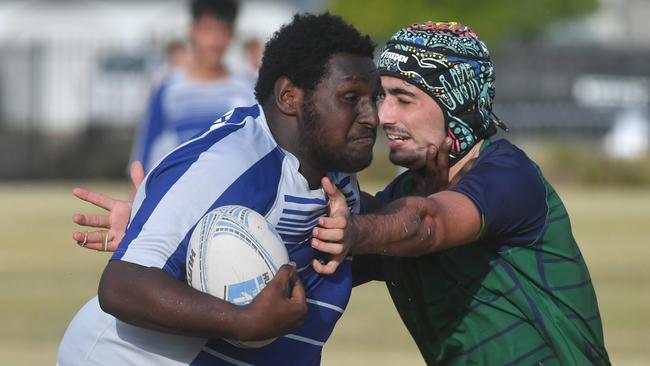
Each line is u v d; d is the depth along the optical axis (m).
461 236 14.16
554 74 109.19
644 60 110.00
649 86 105.50
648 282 37.69
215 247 12.61
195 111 31.38
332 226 13.01
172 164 13.11
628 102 104.44
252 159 13.20
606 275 39.19
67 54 100.69
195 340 13.45
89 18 141.25
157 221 12.79
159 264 12.66
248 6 135.25
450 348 15.34
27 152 85.12
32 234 50.41
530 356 14.90
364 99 13.41
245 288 12.53
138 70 96.31
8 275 39.03
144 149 31.59
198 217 12.85
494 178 14.55
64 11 141.12
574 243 15.26
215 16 31.12
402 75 14.98
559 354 14.89
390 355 26.53
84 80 98.75
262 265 12.63
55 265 41.56
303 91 13.38
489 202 14.32
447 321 15.29
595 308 15.32
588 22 171.12
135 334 13.55
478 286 14.98
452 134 15.12
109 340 13.70
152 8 141.12
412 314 15.70
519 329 14.91
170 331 12.55
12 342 27.95
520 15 126.75
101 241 15.59
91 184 79.88
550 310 14.84
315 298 14.05
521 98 107.19
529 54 111.06
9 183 82.19
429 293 15.34
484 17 112.94
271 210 13.31
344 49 13.35
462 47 14.95
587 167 81.81
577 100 105.69
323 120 13.31
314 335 14.16
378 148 80.44
